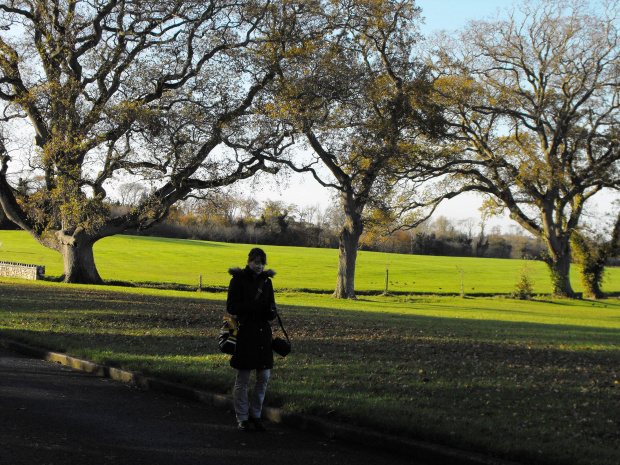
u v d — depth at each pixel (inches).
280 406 248.5
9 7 1024.2
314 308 869.2
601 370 377.1
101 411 244.5
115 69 1018.1
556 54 1494.8
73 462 182.1
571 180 1653.5
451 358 398.3
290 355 378.0
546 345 509.7
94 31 1021.2
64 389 280.5
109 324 492.1
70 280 1178.0
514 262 3425.2
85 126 971.3
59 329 445.4
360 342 460.4
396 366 350.6
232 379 284.2
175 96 1046.4
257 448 204.5
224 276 1838.1
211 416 244.7
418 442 202.2
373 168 1163.9
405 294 1676.9
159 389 286.7
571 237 1841.8
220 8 1040.8
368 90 1093.8
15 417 227.6
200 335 456.8
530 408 253.8
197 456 193.2
